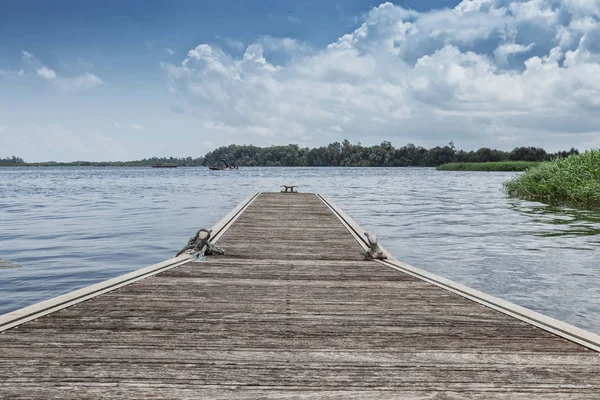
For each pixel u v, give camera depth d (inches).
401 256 395.5
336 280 249.0
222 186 1663.4
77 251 432.8
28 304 263.6
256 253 326.6
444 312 191.9
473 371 134.3
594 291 285.1
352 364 138.4
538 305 258.2
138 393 118.5
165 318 180.2
